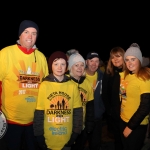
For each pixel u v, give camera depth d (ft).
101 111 13.50
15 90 10.23
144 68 10.37
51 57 9.97
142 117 10.08
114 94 12.32
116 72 12.37
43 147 9.89
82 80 11.57
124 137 11.09
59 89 9.87
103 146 14.92
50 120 9.80
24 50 10.32
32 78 10.47
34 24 10.27
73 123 10.17
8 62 10.12
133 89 10.39
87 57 13.20
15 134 10.56
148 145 14.06
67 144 10.08
